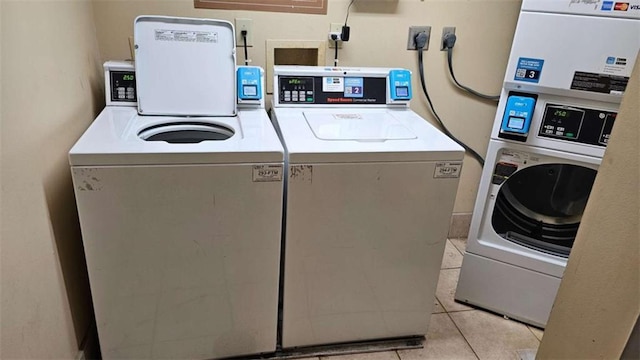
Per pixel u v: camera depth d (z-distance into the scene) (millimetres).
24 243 1068
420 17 2000
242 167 1257
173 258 1337
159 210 1257
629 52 1372
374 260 1504
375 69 1830
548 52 1469
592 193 1153
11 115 1016
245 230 1348
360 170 1338
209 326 1485
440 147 1383
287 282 1476
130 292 1357
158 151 1190
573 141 1543
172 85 1603
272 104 1812
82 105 1549
